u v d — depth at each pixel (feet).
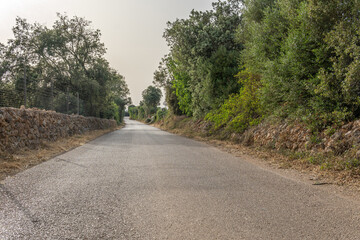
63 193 13.71
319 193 13.99
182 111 110.32
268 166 22.29
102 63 97.14
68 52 89.25
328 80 22.85
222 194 13.64
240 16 65.16
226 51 58.23
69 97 66.74
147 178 17.38
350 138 20.33
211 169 20.66
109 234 8.80
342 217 10.44
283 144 27.71
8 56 82.84
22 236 8.61
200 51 64.64
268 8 34.17
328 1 24.02
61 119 49.57
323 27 25.07
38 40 84.58
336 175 17.61
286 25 32.42
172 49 82.89
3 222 9.79
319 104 24.39
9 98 41.01
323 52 24.48
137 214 10.72
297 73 26.78
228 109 44.83
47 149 32.60
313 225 9.61
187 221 9.98
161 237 8.57
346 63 22.08
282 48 29.96
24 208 11.36
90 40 91.71
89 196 13.20
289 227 9.42
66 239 8.41
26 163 22.48
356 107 22.13
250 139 36.11
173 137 58.44
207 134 54.80
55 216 10.45
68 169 20.40
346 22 22.13
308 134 24.90
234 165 22.61
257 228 9.32
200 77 64.85
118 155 28.55
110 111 126.62
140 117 344.08
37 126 36.14
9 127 27.27
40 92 48.21
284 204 12.06
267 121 34.42
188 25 68.90
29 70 83.71
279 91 30.14
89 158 26.30
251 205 11.89
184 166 21.90
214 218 10.28
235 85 51.52
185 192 13.99
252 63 38.83
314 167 20.30
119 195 13.41
